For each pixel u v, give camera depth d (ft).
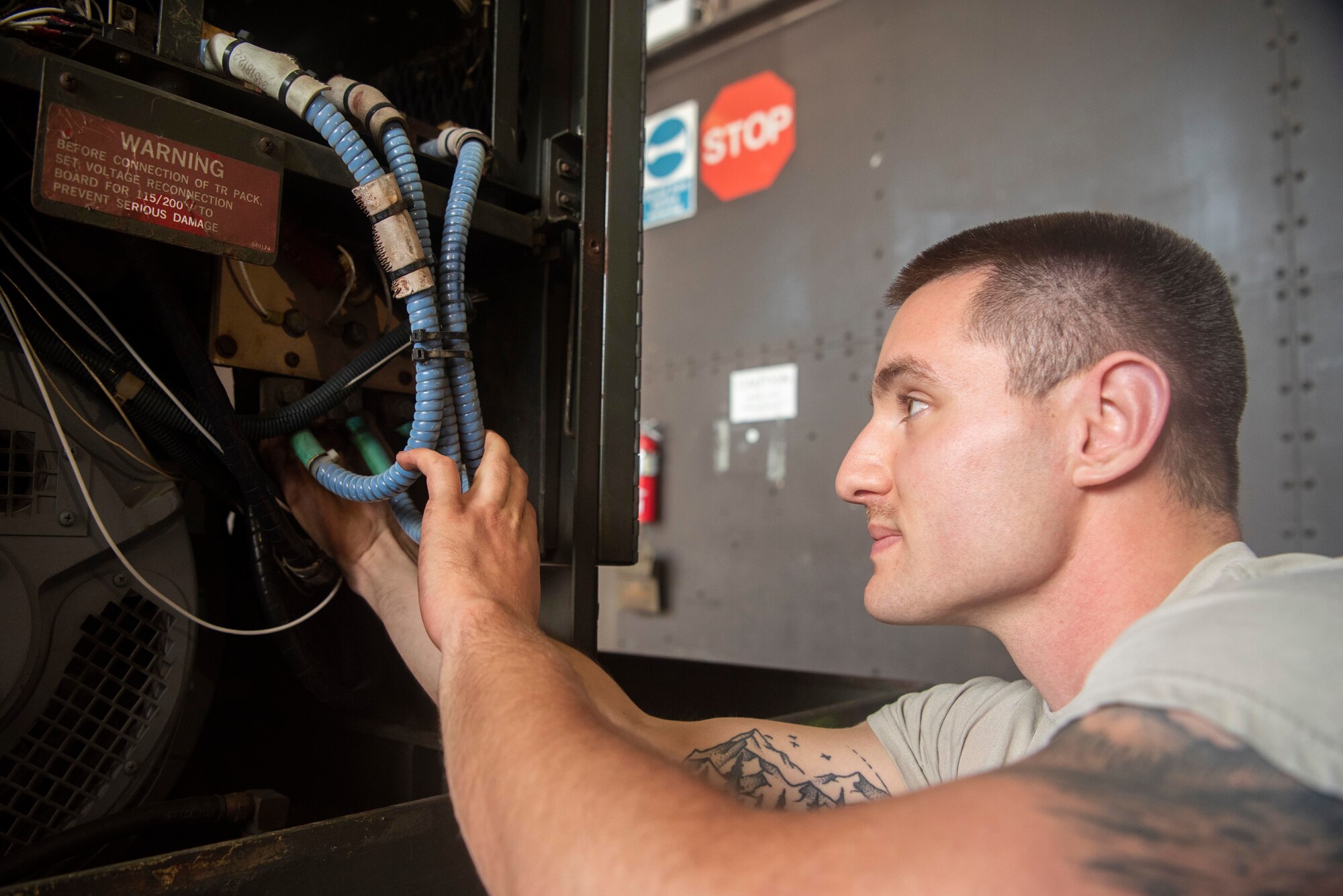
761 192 10.01
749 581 9.64
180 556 2.43
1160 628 1.34
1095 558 1.85
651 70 11.39
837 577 8.88
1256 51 6.84
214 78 2.27
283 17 3.08
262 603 2.74
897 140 8.91
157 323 2.74
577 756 1.35
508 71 2.97
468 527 2.08
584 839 1.22
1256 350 6.76
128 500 2.34
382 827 1.99
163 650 2.38
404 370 3.06
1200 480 1.84
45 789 2.25
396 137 2.32
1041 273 1.91
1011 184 8.09
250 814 2.42
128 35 2.15
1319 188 6.49
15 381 2.15
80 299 2.42
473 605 1.87
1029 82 8.06
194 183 2.10
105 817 2.17
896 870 1.04
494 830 1.36
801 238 9.59
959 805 1.11
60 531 2.17
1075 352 1.84
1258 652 1.19
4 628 2.03
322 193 2.52
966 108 8.46
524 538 2.20
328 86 2.36
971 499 1.89
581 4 3.13
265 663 3.64
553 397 3.12
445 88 3.41
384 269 2.52
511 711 1.51
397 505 2.56
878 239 8.95
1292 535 6.49
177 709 2.40
